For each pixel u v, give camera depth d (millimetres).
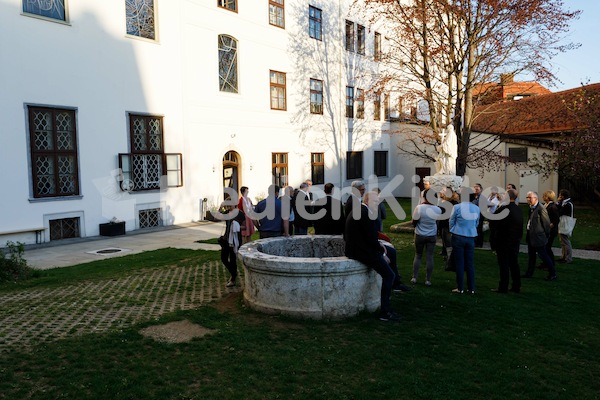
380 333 5629
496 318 6395
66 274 9273
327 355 4922
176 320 5992
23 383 4133
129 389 4078
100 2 14773
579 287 8312
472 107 17234
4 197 12617
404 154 31031
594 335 5895
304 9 23578
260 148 21266
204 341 5258
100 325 5793
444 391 4234
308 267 5934
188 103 17766
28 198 13133
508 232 7793
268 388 4191
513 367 4840
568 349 5398
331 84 25891
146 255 11383
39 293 7543
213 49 18734
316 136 24875
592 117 13648
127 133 15773
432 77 18594
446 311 6621
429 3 16453
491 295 7621
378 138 30172
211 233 15508
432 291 7758
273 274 6195
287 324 5883
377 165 30484
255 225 9141
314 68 24469
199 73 18172
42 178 13555
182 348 5051
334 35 25875
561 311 6840
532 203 8859
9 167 12695
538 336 5742
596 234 14609
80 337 5293
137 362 4648
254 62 20703
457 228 7699
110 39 15109
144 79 16234
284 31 22328
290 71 22891
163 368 4543
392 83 24344
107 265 10211
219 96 19047
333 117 26156
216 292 7602
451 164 14945
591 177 13484
